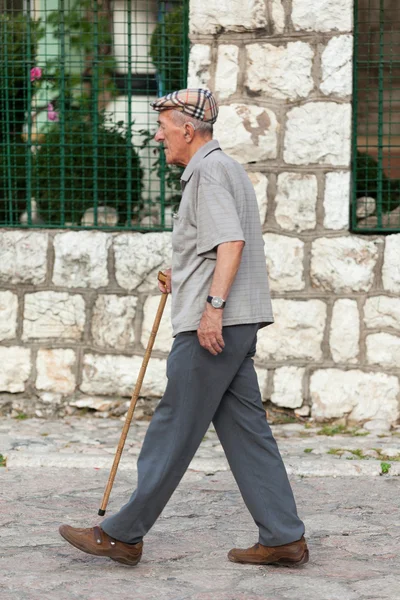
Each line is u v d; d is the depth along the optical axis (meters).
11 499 10.25
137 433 13.28
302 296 13.76
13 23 14.78
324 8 13.39
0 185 14.99
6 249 14.19
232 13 13.50
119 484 10.91
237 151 13.64
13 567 8.12
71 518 9.60
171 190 14.79
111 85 14.71
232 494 10.56
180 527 9.39
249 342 7.88
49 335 14.23
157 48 14.47
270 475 8.02
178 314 7.89
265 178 13.67
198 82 13.67
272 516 8.02
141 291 14.07
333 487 10.89
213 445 12.65
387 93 14.97
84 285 14.13
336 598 7.41
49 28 14.70
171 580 7.84
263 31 13.51
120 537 7.95
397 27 14.98
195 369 7.78
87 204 14.87
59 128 14.73
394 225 14.62
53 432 13.27
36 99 14.88
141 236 14.04
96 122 14.56
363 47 15.05
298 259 13.70
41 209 14.90
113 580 7.81
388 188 14.23
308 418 13.88
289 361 13.83
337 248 13.63
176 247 7.97
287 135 13.60
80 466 11.62
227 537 9.06
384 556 8.48
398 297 13.62
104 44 14.48
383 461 11.73
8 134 14.51
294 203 13.65
